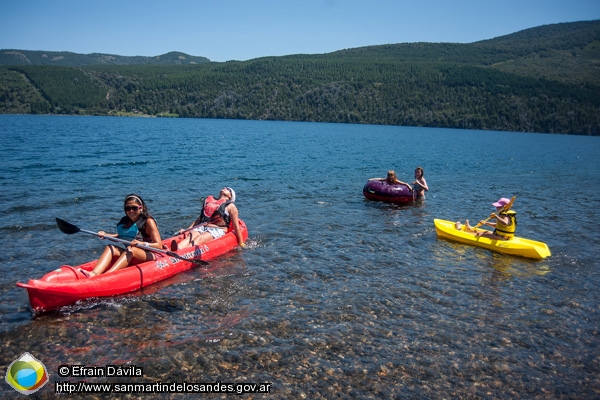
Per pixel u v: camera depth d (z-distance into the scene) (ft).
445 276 25.82
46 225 33.09
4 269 24.57
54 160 70.54
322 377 16.16
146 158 79.66
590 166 102.47
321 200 46.60
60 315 19.84
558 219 41.24
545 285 25.02
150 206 40.65
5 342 17.60
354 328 19.48
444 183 63.98
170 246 25.90
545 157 125.29
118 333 18.54
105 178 55.21
